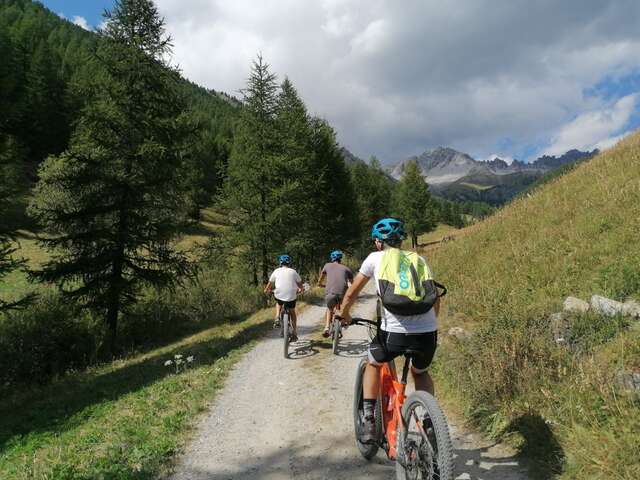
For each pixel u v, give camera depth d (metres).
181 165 15.90
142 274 15.38
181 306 19.16
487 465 4.18
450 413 5.62
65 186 14.66
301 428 5.59
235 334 12.77
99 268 14.78
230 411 6.38
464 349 6.84
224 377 8.17
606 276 7.91
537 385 5.14
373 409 4.09
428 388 3.86
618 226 9.81
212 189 49.41
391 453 3.82
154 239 15.42
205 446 5.24
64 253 15.13
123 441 5.44
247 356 9.76
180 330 17.30
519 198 19.38
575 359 5.40
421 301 3.45
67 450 5.51
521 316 7.27
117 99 14.82
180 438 5.47
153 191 15.27
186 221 16.47
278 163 22.91
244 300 20.59
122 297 15.46
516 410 4.83
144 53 15.28
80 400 8.32
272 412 6.24
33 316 13.84
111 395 8.18
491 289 10.01
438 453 3.04
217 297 20.19
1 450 6.31
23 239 42.00
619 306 6.43
